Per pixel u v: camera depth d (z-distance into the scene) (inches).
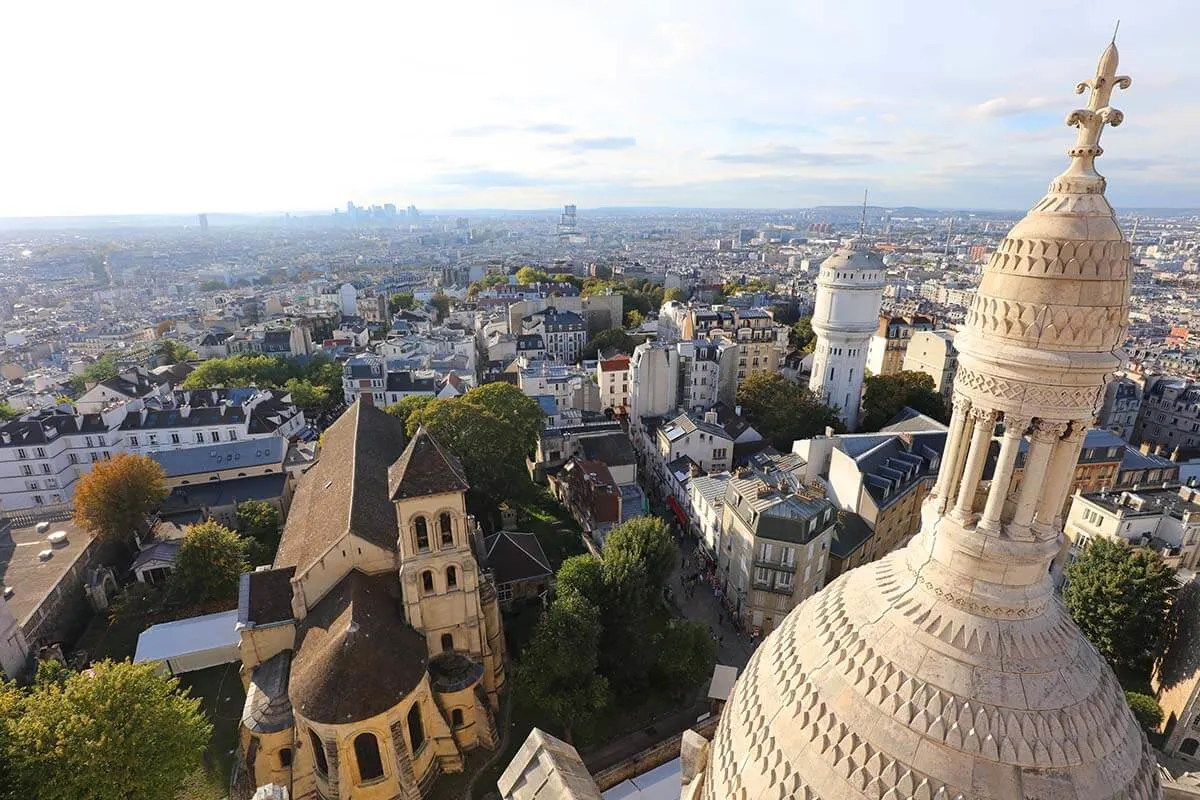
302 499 2839.6
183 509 3346.5
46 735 1530.5
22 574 2620.6
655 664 2397.9
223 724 2114.9
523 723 2169.0
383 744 1718.8
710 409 4736.7
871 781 634.2
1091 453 3454.7
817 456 3422.7
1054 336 608.7
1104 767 629.3
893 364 6023.6
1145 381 4913.9
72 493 3912.4
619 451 3937.0
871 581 779.4
